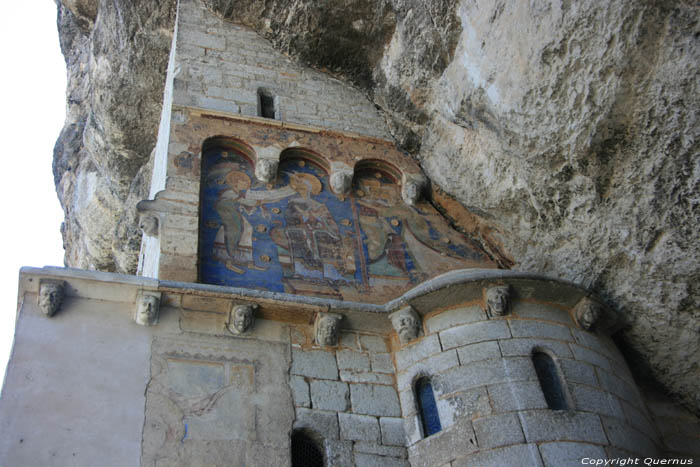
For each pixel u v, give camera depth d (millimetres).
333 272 9953
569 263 9602
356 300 9664
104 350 7867
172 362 8039
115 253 17172
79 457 7051
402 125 12047
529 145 9016
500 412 7930
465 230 11328
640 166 8281
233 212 10297
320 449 8055
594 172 8609
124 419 7449
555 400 8203
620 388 8742
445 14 10094
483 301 8859
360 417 8328
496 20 9070
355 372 8703
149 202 9711
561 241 9664
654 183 8273
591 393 8305
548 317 8875
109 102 15914
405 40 11312
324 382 8484
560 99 8391
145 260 11141
